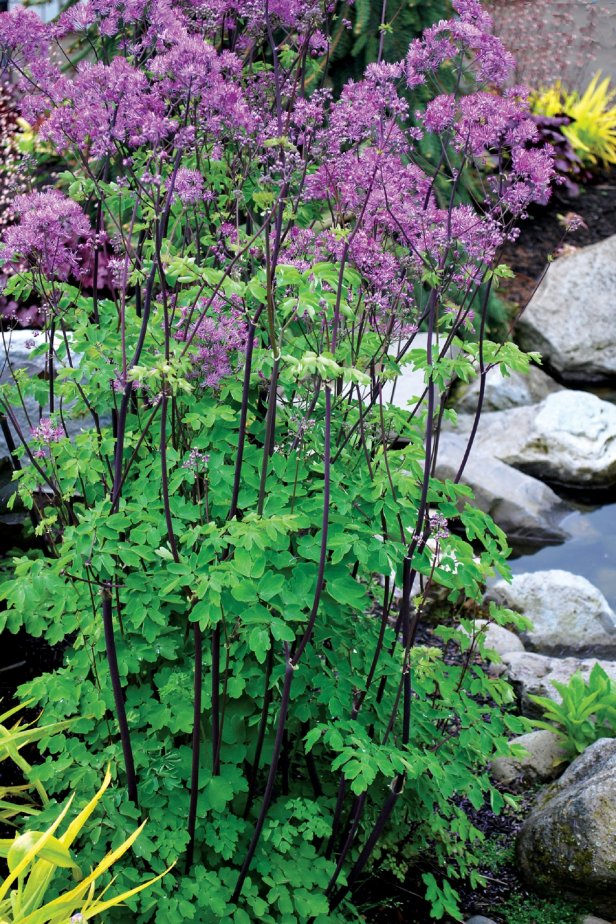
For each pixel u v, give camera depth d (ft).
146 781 8.13
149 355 8.63
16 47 8.21
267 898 8.07
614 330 25.71
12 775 10.85
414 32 15.42
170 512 7.76
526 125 8.14
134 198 8.87
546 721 13.28
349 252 8.30
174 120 8.03
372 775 7.43
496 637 15.57
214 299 8.50
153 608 7.72
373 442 9.01
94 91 7.51
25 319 9.96
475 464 20.53
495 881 10.64
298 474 8.40
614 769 10.34
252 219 9.62
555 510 20.44
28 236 7.79
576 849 10.00
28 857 6.70
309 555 7.79
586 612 16.37
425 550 8.41
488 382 23.89
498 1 30.91
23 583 7.82
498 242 8.25
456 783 8.95
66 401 9.28
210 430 8.65
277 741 7.55
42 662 12.69
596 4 33.78
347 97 8.02
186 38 7.48
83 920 6.64
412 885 10.32
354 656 8.83
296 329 10.68
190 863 8.18
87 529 7.48
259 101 9.59
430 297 8.02
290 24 8.80
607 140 34.73
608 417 22.22
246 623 7.88
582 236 30.01
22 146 11.88
